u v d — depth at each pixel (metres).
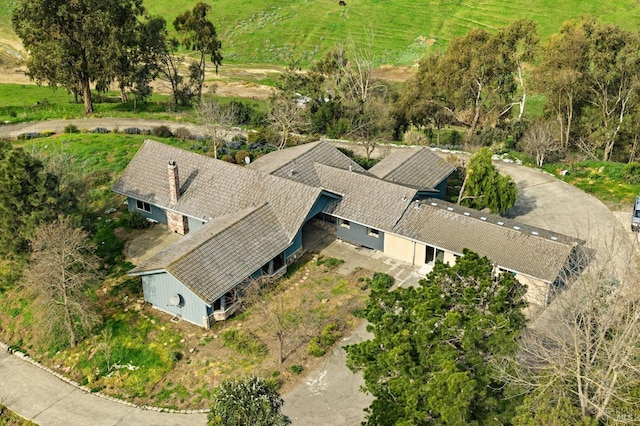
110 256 44.41
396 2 122.25
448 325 24.33
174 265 37.09
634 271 36.19
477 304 26.14
